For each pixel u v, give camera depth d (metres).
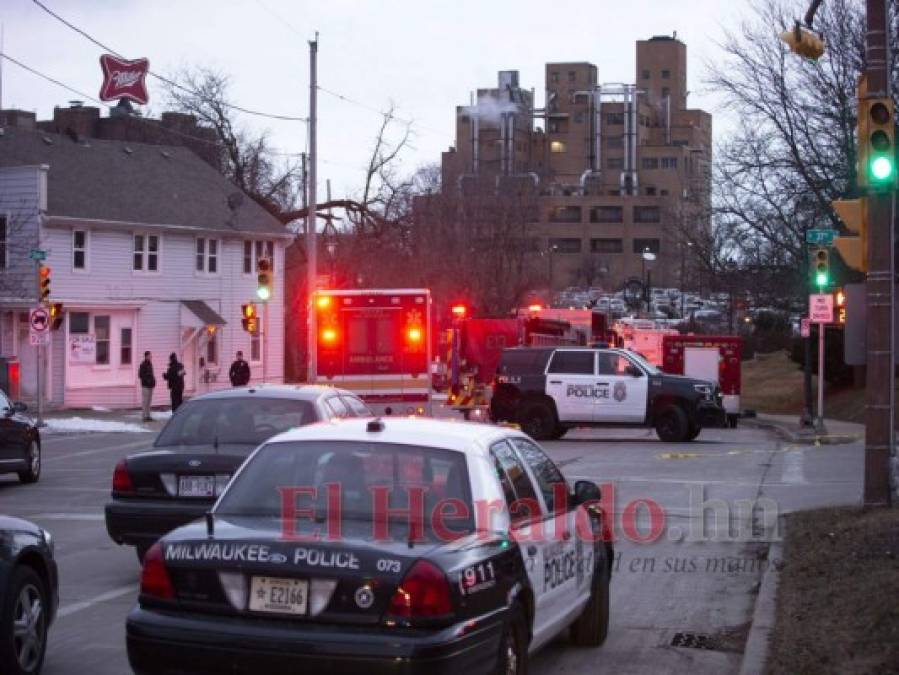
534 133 137.62
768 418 40.75
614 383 29.73
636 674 8.25
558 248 127.31
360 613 5.83
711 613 10.18
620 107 134.75
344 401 12.75
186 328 46.81
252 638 5.86
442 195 65.38
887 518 12.31
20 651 7.44
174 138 64.12
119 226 43.34
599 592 8.88
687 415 29.23
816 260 31.33
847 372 45.59
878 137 12.46
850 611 8.74
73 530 14.74
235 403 11.75
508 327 38.03
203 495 10.90
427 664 5.70
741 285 42.19
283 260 53.78
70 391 41.69
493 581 6.25
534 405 30.08
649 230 126.06
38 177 40.03
